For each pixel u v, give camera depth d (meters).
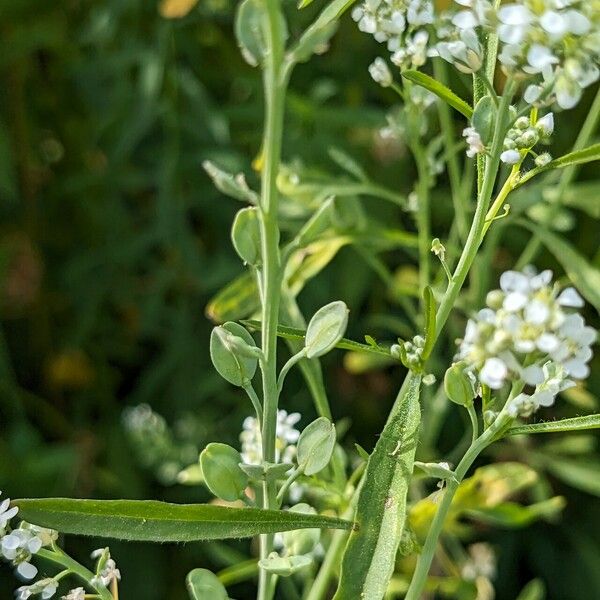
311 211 0.31
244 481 0.21
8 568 0.36
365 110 0.36
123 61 0.39
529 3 0.19
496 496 0.27
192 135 0.40
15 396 0.41
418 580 0.22
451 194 0.38
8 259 0.44
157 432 0.37
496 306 0.20
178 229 0.39
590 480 0.32
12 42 0.42
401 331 0.39
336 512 0.26
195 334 0.41
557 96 0.20
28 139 0.45
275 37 0.20
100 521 0.21
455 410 0.38
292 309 0.28
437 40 0.25
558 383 0.21
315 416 0.39
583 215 0.40
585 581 0.38
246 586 0.37
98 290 0.42
